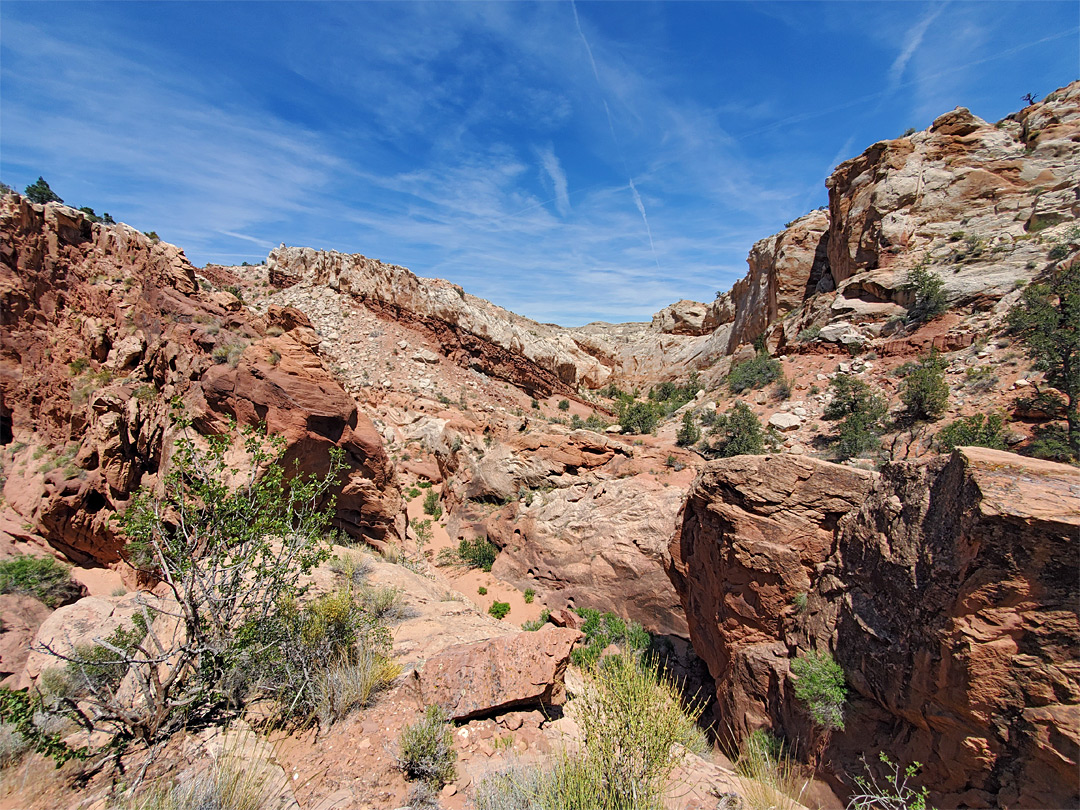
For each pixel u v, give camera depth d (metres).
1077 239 22.56
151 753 4.64
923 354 25.39
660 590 20.09
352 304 50.72
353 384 41.53
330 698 5.89
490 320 61.78
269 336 20.03
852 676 6.89
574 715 6.24
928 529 6.07
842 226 36.00
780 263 43.62
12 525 16.48
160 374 19.03
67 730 5.54
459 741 5.44
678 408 40.94
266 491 6.62
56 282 19.73
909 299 28.38
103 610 11.34
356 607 8.05
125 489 17.75
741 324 54.50
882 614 6.62
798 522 8.91
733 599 9.87
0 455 17.64
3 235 18.33
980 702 4.77
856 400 23.84
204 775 4.33
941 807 5.16
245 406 17.50
